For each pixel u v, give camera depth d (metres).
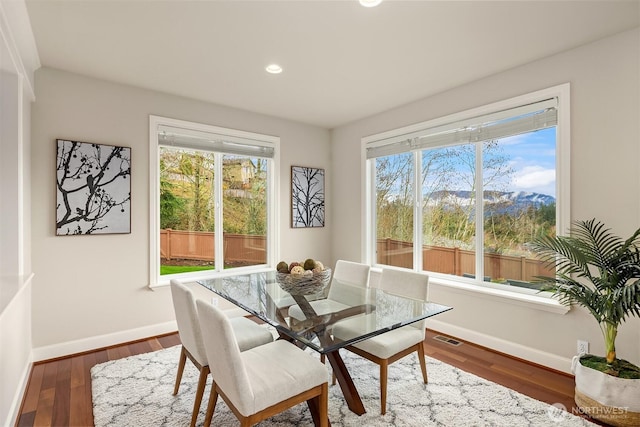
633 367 2.02
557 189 2.60
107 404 2.12
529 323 2.74
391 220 4.04
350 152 4.45
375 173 4.23
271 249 4.24
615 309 1.93
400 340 2.19
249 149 3.98
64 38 2.30
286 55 2.57
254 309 2.13
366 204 4.23
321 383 1.71
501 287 3.03
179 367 2.22
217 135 3.71
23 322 2.35
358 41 2.37
